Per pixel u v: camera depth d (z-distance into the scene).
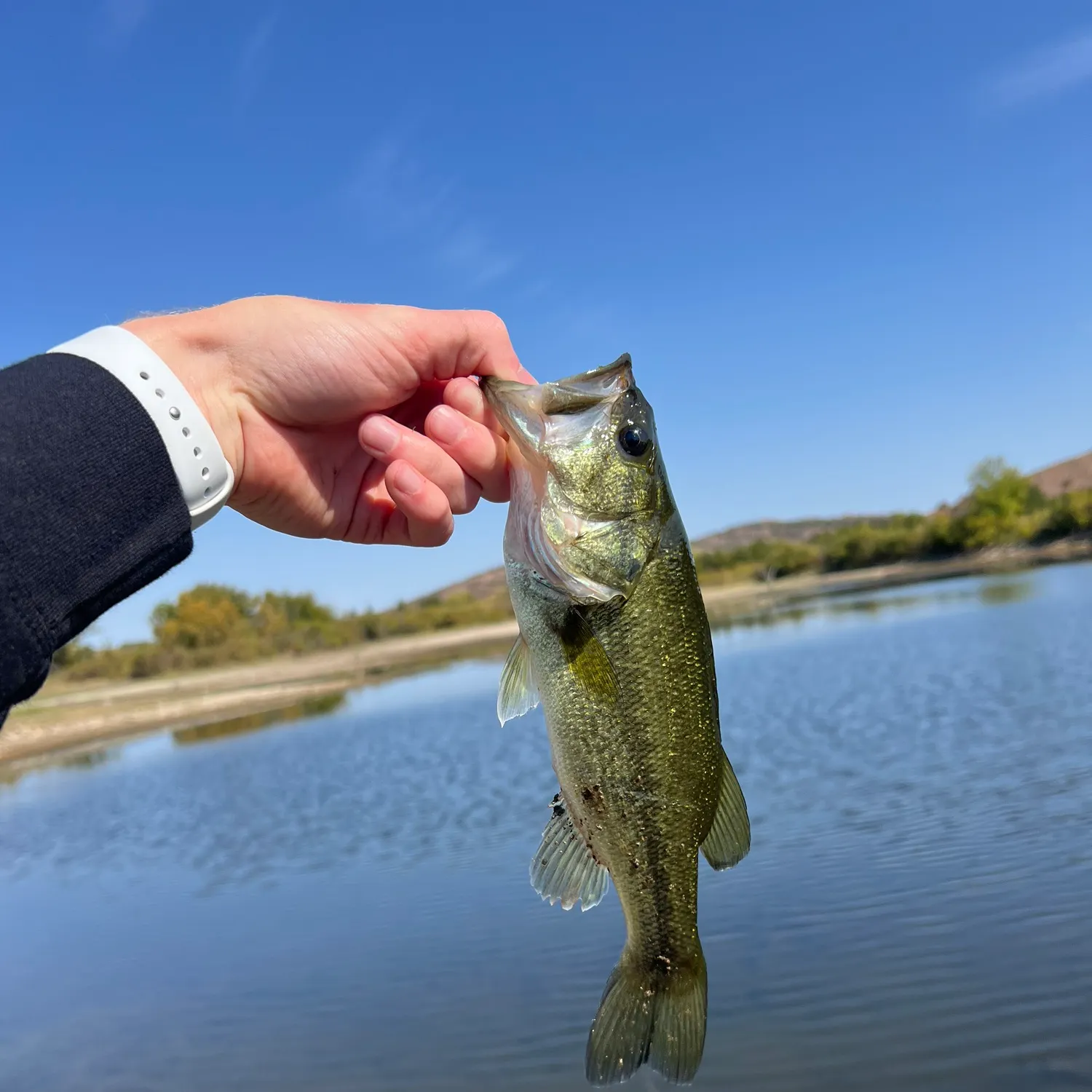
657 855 0.31
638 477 0.32
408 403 0.32
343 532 0.33
